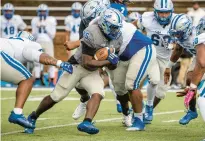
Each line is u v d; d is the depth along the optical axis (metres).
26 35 17.14
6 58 15.66
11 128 18.28
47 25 33.62
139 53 17.09
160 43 19.23
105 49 16.06
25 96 16.00
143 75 17.23
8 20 33.66
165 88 19.95
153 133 17.44
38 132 17.56
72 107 24.22
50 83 33.53
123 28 17.00
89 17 17.05
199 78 15.12
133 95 17.44
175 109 23.92
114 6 18.52
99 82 16.62
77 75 16.70
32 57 16.09
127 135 17.00
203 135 17.20
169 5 18.42
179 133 17.53
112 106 24.59
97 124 19.38
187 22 17.72
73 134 17.16
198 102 15.17
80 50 16.62
